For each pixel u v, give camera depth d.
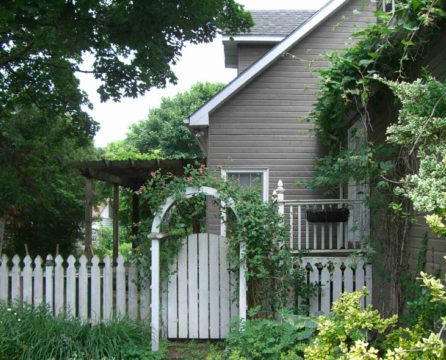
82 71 9.59
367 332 3.85
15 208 10.80
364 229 6.10
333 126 6.40
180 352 5.27
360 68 4.96
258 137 8.51
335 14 8.70
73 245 13.72
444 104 3.48
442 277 3.98
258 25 10.43
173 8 7.19
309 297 5.76
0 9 6.15
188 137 24.98
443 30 4.07
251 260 5.12
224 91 8.43
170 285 5.64
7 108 10.46
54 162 12.33
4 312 5.38
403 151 4.46
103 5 7.68
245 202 5.20
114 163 8.20
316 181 6.07
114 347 5.00
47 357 4.84
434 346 2.36
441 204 2.66
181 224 5.41
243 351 4.54
